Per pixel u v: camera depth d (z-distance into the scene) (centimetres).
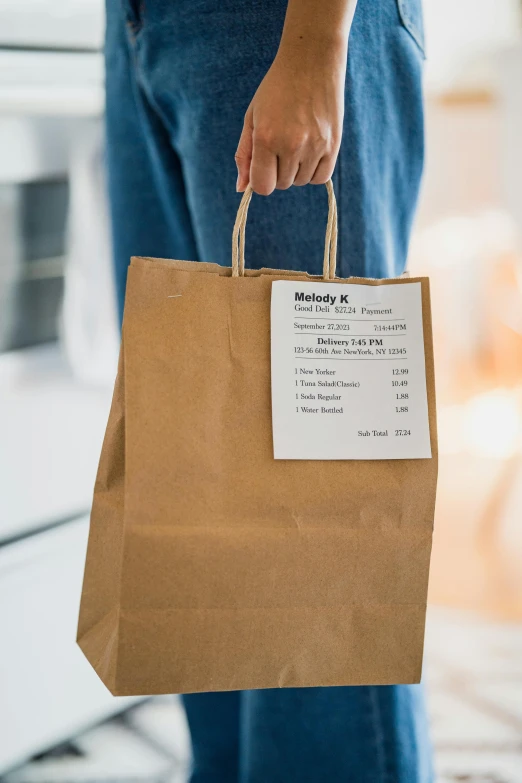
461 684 130
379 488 62
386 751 74
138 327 60
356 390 62
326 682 63
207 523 60
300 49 60
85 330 122
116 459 63
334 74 60
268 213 72
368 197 71
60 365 118
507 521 190
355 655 63
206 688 62
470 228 285
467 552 180
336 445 62
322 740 75
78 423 115
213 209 74
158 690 61
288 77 60
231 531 61
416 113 75
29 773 109
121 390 61
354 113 69
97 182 121
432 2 273
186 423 60
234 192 73
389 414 63
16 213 113
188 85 73
